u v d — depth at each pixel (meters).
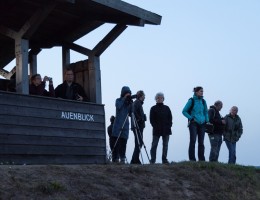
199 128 12.89
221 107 13.73
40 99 10.71
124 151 12.29
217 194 10.82
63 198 8.10
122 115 12.27
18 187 7.95
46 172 8.88
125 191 9.27
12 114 10.09
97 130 11.95
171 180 10.66
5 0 11.32
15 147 10.05
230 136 14.01
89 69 12.49
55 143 10.86
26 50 10.71
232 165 12.84
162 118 12.55
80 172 9.40
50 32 12.99
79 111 11.56
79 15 12.35
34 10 11.61
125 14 11.88
